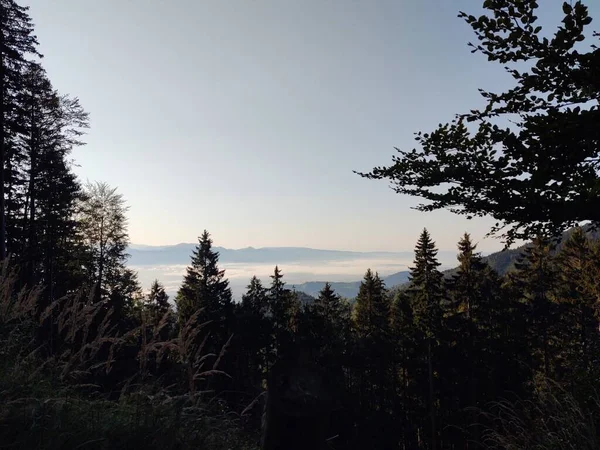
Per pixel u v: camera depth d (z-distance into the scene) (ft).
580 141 12.29
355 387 118.11
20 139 86.63
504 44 12.39
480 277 123.44
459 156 14.97
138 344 13.25
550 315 113.50
